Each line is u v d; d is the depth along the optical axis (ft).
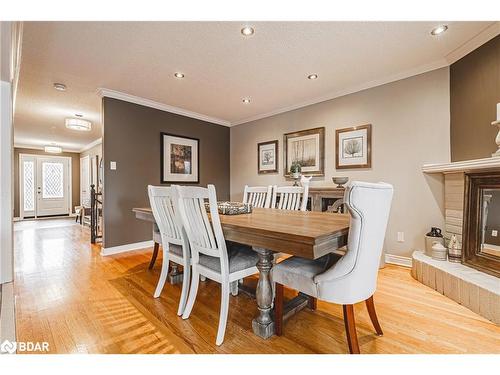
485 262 6.35
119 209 11.09
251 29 6.49
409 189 8.91
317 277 4.09
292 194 8.13
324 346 4.51
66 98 11.43
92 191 13.02
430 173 8.46
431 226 8.46
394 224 9.26
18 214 23.52
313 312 5.78
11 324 3.18
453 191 7.76
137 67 8.55
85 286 7.25
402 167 9.06
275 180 13.66
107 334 4.87
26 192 24.09
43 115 13.98
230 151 16.31
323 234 3.67
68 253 10.92
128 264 9.33
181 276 7.62
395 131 9.22
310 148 11.85
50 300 6.33
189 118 14.06
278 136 13.48
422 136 8.61
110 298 6.48
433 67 8.33
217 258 5.34
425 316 5.52
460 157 7.64
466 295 5.87
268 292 4.87
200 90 10.69
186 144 13.87
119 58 7.92
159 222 6.63
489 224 6.48
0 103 3.57
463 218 7.02
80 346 4.49
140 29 6.42
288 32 6.63
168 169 12.98
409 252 8.94
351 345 4.03
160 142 12.66
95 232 13.17
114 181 10.94
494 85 6.61
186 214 5.36
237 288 6.75
